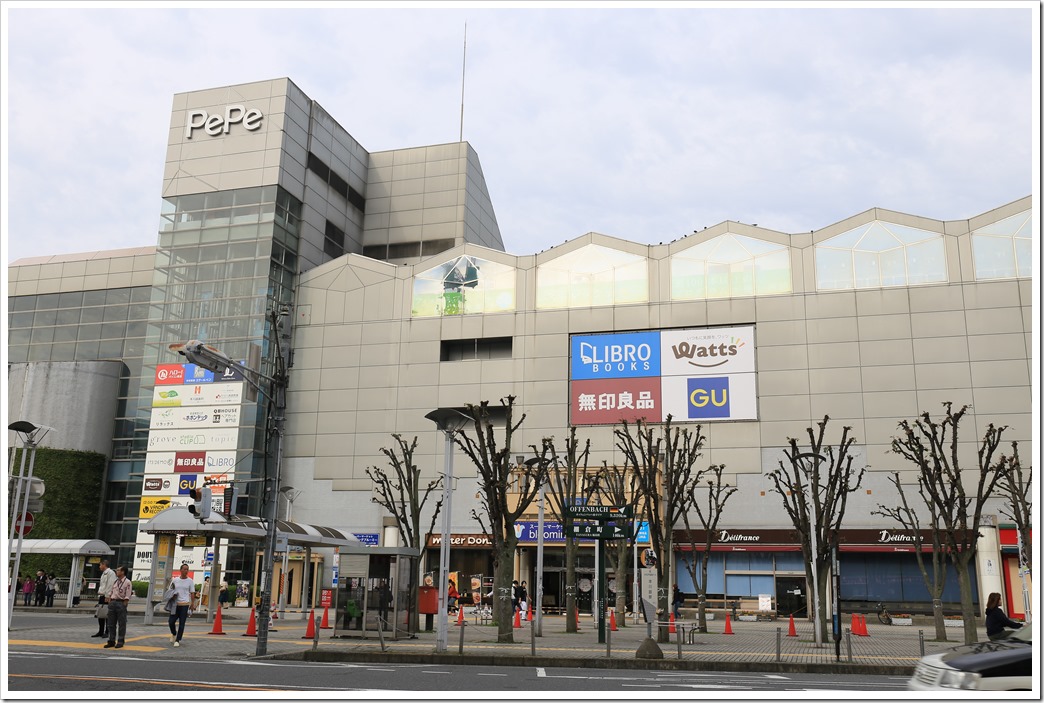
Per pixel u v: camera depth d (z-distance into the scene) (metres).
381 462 52.91
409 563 26.06
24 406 58.19
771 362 48.66
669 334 50.47
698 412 48.94
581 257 53.22
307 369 55.69
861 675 17.81
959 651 9.46
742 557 46.66
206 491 25.33
